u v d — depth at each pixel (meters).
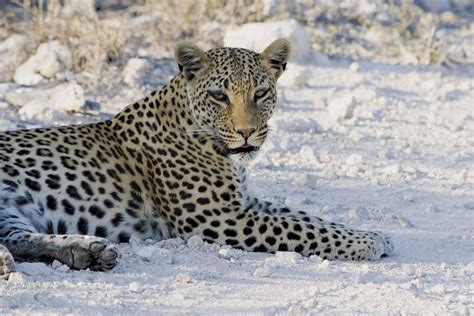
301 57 23.36
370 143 17.88
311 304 9.77
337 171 16.03
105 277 10.33
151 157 12.23
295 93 21.20
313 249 11.82
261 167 16.00
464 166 16.58
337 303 9.91
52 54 20.44
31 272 10.20
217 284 10.40
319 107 20.33
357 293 10.26
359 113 19.94
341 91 21.58
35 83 20.00
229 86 11.97
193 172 12.07
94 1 25.67
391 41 25.91
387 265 11.52
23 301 9.36
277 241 11.85
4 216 11.03
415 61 24.56
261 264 11.24
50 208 11.55
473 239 12.71
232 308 9.62
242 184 12.35
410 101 21.06
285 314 9.32
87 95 19.62
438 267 11.47
